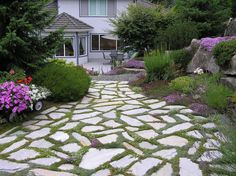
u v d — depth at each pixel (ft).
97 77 34.01
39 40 23.95
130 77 33.19
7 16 22.03
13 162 11.89
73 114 18.15
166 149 12.64
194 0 41.42
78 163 11.66
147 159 11.79
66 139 14.11
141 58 45.37
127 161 11.69
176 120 16.34
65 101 21.29
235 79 20.79
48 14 23.65
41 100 19.72
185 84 22.70
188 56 28.58
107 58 69.26
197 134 14.06
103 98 22.33
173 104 19.63
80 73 23.91
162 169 10.94
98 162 11.70
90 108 19.43
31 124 16.55
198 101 19.56
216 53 22.59
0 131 15.65
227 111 16.56
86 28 62.80
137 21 47.11
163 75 26.84
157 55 27.94
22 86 17.69
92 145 13.25
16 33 21.86
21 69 21.71
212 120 15.69
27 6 22.06
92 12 67.72
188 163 11.27
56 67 22.49
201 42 27.02
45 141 13.98
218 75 22.33
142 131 14.84
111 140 13.78
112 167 11.26
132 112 18.17
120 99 21.83
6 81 18.42
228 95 18.74
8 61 22.52
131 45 49.34
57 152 12.74
